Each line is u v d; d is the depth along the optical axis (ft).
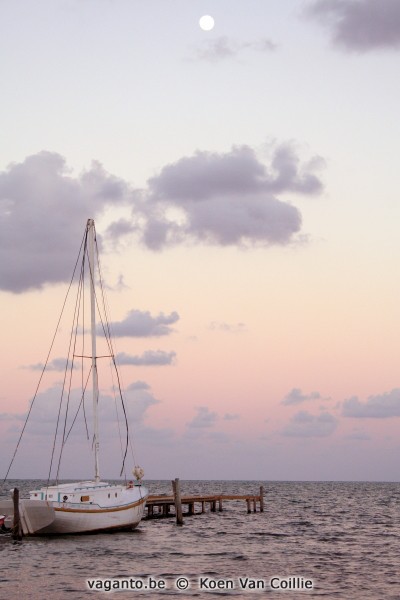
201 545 166.40
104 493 162.20
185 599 104.53
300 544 174.81
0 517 163.12
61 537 157.07
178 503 213.66
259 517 264.31
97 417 170.71
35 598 103.09
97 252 184.14
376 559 147.33
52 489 156.56
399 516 295.07
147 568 129.08
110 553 143.84
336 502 430.20
